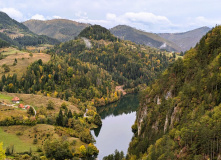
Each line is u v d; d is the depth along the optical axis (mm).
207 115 75000
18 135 118000
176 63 124812
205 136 64625
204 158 63438
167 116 103062
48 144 106125
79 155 111688
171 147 80500
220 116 69625
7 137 114062
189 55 118500
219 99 79125
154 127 114188
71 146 116812
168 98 113562
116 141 137500
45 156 100562
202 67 103000
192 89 95312
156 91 135875
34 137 118125
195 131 72000
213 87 85062
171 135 88438
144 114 137125
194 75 104188
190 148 69625
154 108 125875
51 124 137875
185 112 90562
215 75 85375
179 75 117062
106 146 129500
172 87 115500
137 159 99750
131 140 139125
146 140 108938
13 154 98125
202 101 85938
